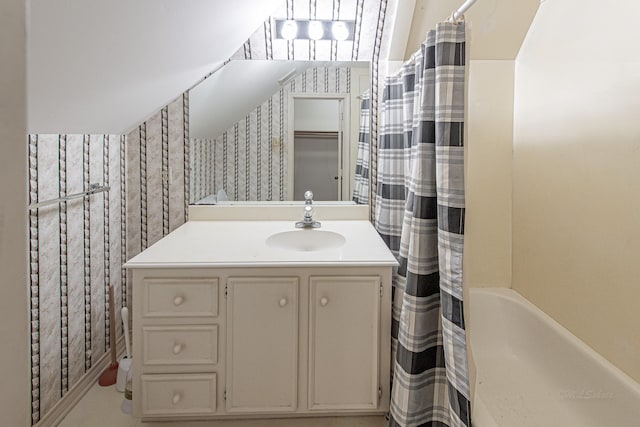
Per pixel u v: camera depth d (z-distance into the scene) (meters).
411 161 1.46
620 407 1.35
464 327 1.16
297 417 1.58
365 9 1.89
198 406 1.47
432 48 1.24
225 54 1.76
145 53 1.02
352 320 1.46
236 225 1.95
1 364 0.28
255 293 1.43
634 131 1.31
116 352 1.95
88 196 1.71
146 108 1.65
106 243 1.86
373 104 2.01
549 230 1.83
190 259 1.43
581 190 1.61
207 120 2.00
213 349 1.45
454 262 1.18
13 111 0.28
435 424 1.36
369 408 1.50
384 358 1.49
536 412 1.57
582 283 1.61
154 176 2.01
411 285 1.32
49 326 1.48
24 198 0.29
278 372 1.47
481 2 1.69
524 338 1.93
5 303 0.28
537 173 1.91
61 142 1.51
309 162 2.05
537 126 1.90
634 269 1.33
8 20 0.27
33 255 1.38
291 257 1.46
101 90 1.07
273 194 2.06
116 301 1.96
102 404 1.65
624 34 1.33
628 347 1.37
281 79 1.99
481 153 2.11
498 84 2.07
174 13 0.91
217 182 2.04
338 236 1.78
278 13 1.90
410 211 1.44
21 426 0.30
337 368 1.48
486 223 2.14
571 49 1.63
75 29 0.67
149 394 1.46
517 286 2.10
